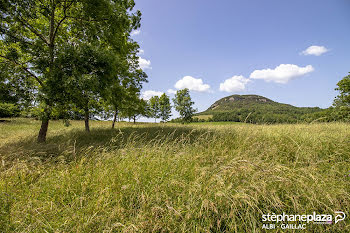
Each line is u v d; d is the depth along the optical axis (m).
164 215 2.19
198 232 1.95
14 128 14.50
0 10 6.71
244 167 2.63
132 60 14.38
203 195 2.39
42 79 7.74
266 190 2.37
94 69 7.34
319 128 6.77
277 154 4.13
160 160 3.75
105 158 4.12
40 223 2.12
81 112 8.99
